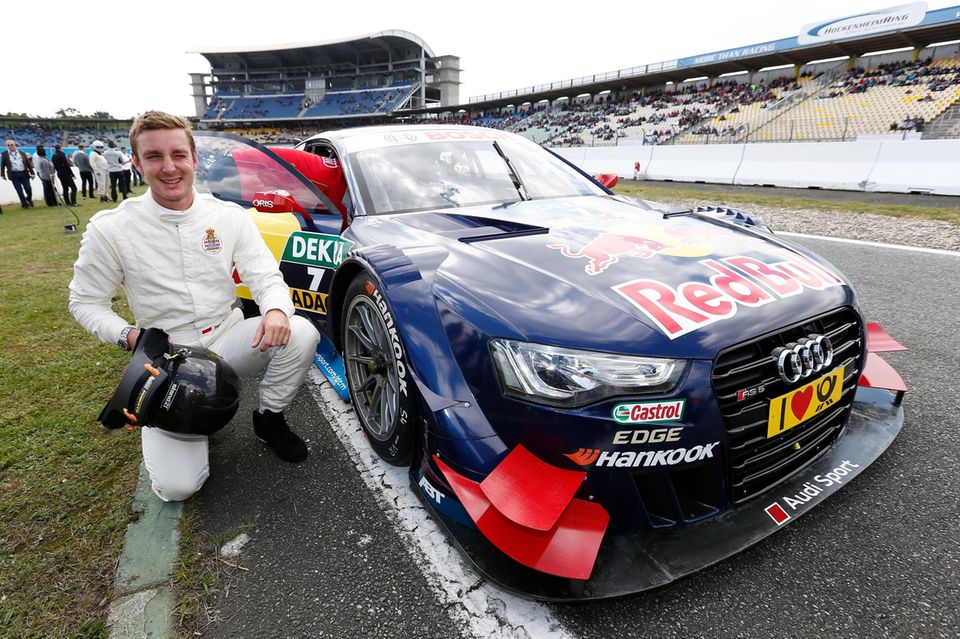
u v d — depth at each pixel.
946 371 2.31
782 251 1.68
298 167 2.47
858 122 18.56
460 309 1.41
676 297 1.34
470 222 1.97
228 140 2.57
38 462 1.89
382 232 1.99
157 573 1.40
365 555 1.45
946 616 1.20
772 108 22.31
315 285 2.30
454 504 1.39
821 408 1.46
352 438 2.05
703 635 1.18
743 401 1.29
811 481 1.50
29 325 3.33
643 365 1.20
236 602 1.31
